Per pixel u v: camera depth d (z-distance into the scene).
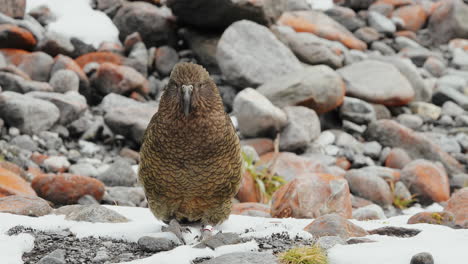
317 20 18.81
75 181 10.83
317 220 7.35
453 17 20.30
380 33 19.92
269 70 15.46
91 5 17.58
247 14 16.06
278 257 6.28
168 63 16.34
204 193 7.12
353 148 14.48
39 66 14.99
